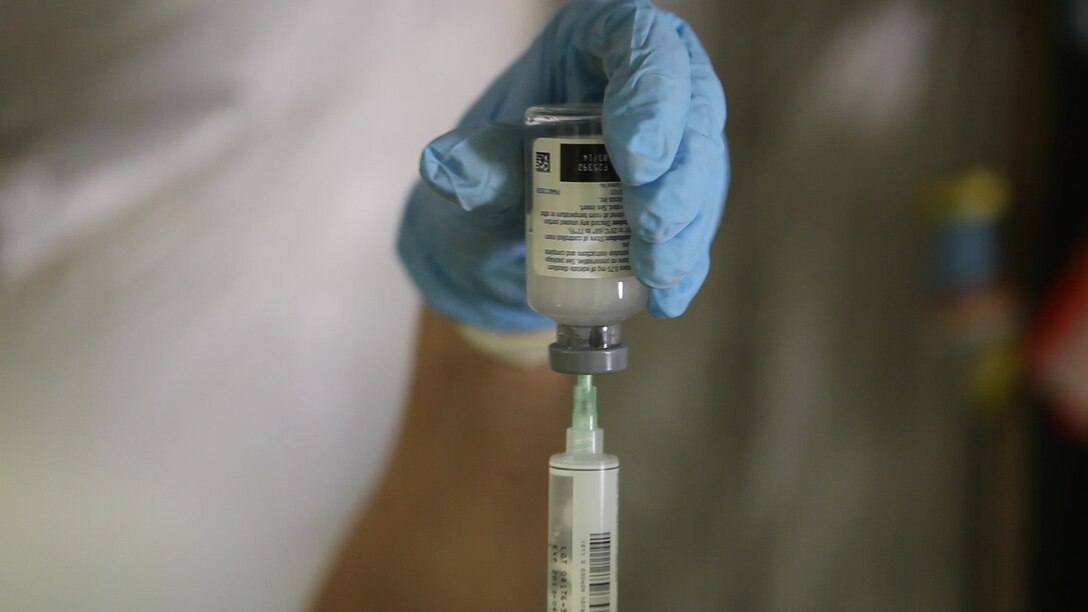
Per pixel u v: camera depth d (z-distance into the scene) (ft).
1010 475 2.20
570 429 1.61
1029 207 2.19
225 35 2.09
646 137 1.49
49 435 2.08
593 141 1.53
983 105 2.20
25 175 2.09
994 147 2.20
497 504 1.98
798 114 2.24
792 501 2.29
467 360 1.97
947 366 2.23
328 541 2.14
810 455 2.28
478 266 1.79
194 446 2.10
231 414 2.11
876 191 2.23
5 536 2.06
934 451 2.24
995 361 2.20
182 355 2.10
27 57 2.08
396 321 2.15
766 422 2.29
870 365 2.26
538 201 1.55
